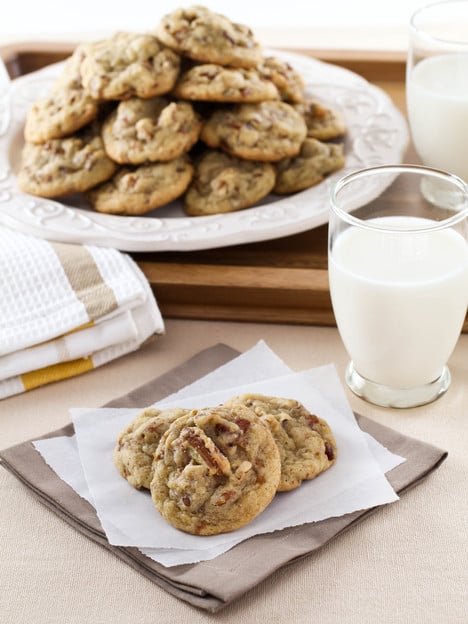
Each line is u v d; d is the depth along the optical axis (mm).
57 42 1210
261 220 929
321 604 729
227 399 825
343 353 884
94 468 785
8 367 856
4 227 953
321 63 1126
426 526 764
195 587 723
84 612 728
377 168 852
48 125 982
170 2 1650
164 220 940
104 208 959
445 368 866
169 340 899
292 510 761
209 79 960
